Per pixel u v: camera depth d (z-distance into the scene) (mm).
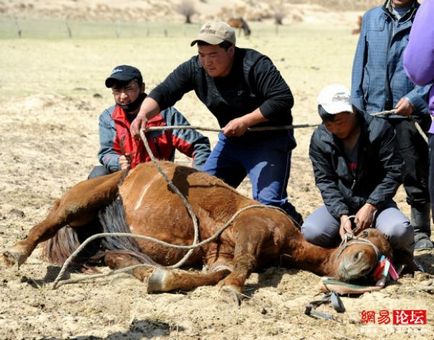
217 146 8766
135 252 7648
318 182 7867
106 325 6312
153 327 6227
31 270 7629
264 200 8398
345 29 72562
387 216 7711
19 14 64938
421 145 9094
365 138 7531
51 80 23375
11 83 22016
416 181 9141
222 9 82500
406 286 7289
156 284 6891
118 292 7023
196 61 8250
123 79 8664
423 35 6391
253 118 7992
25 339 5996
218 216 7629
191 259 7758
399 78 8781
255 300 6789
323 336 6113
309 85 24047
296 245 7477
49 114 17344
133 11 73812
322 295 7000
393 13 8781
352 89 9164
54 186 11812
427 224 9352
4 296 6867
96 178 8008
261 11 86062
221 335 6094
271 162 8430
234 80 8102
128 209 7914
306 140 16250
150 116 8086
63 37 45531
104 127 9172
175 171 7969
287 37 52469
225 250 7562
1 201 10648
